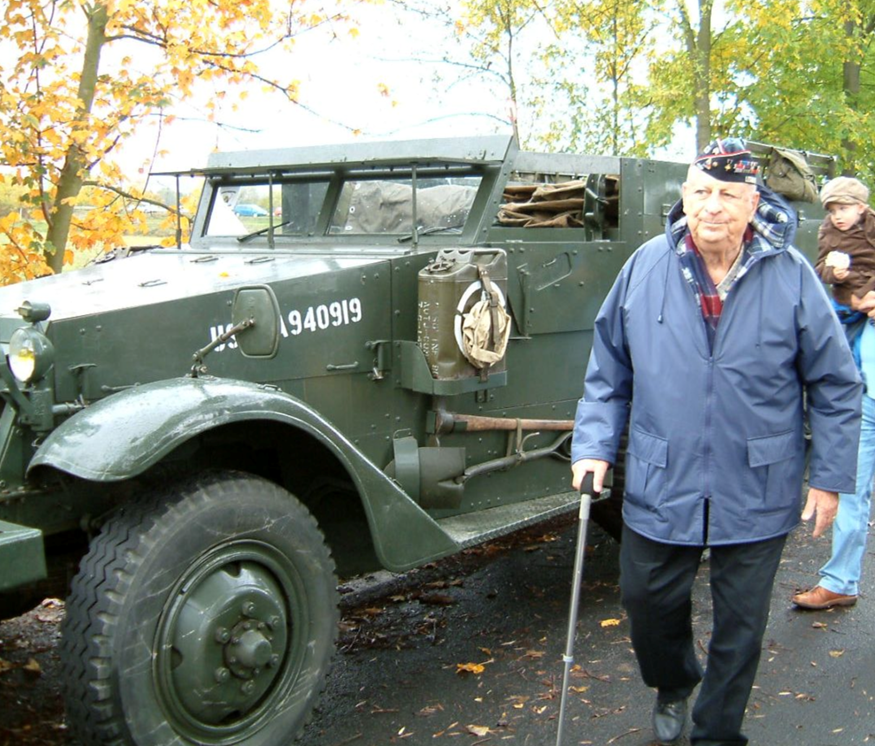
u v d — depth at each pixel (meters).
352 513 3.97
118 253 5.42
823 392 3.00
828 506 3.01
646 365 3.05
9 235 6.79
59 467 2.99
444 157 4.28
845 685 3.92
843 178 4.52
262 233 5.13
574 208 5.20
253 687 3.24
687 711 3.57
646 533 3.10
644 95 11.65
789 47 11.46
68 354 3.44
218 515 3.16
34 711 3.85
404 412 4.41
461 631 4.61
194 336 3.75
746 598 3.03
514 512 4.71
